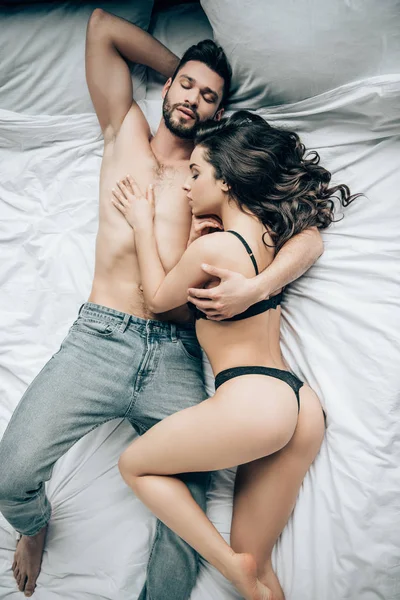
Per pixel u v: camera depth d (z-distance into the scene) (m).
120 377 1.20
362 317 1.22
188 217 1.31
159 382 1.23
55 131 1.52
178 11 1.60
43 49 1.52
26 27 1.52
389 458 1.14
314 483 1.17
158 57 1.46
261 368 1.10
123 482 1.26
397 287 1.23
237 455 1.03
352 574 1.11
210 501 1.25
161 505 1.07
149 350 1.22
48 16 1.53
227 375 1.09
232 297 1.04
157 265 1.22
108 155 1.40
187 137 1.34
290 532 1.17
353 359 1.21
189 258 1.09
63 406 1.15
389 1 1.19
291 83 1.35
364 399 1.18
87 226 1.47
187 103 1.31
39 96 1.54
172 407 1.23
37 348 1.41
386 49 1.24
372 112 1.30
